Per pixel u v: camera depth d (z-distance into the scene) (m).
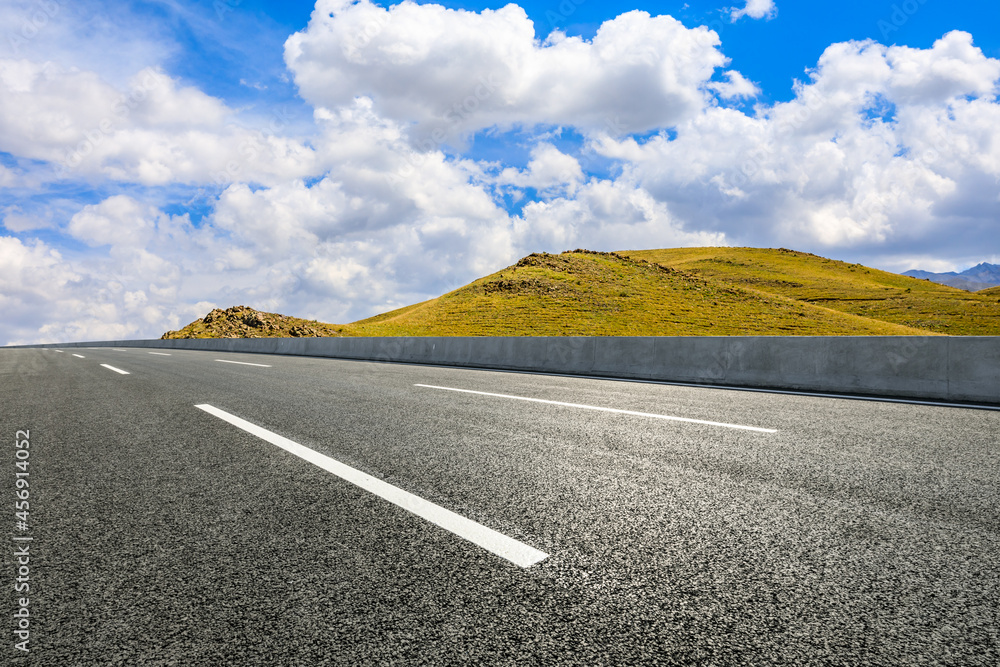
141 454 4.20
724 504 2.97
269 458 4.03
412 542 2.47
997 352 7.01
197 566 2.25
